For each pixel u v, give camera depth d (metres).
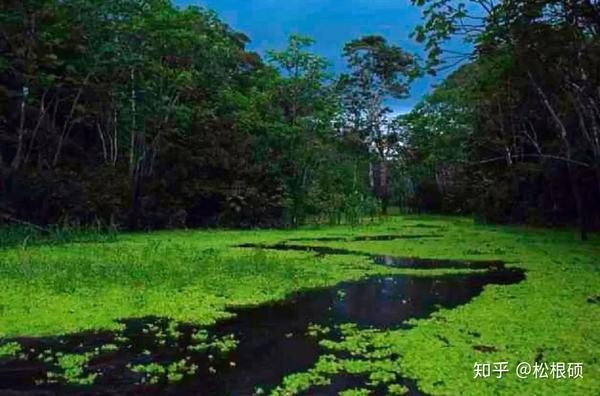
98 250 19.59
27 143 27.81
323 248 22.84
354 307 12.12
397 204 63.97
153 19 28.00
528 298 12.47
